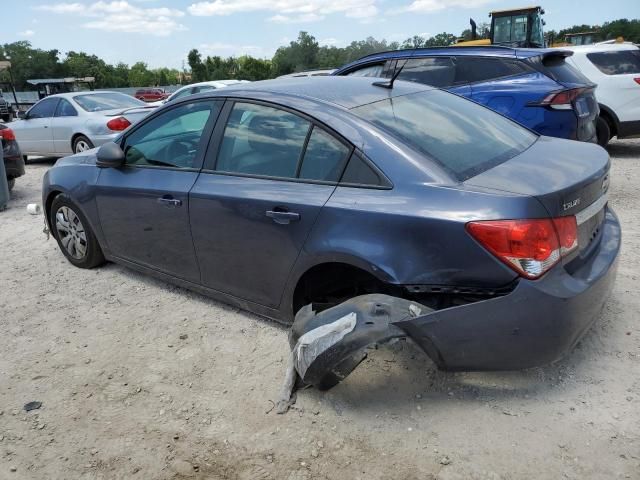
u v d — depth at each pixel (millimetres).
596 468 2369
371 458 2516
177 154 3832
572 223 2600
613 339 3260
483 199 2516
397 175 2770
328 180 3004
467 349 2561
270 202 3152
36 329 3855
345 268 3008
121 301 4207
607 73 8391
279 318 3408
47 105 10883
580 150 3238
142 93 44188
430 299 2732
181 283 3975
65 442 2727
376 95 3414
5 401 3061
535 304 2447
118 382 3186
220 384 3115
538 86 6230
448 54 6988
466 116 3498
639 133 8430
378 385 2980
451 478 2375
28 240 5918
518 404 2781
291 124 3236
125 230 4199
